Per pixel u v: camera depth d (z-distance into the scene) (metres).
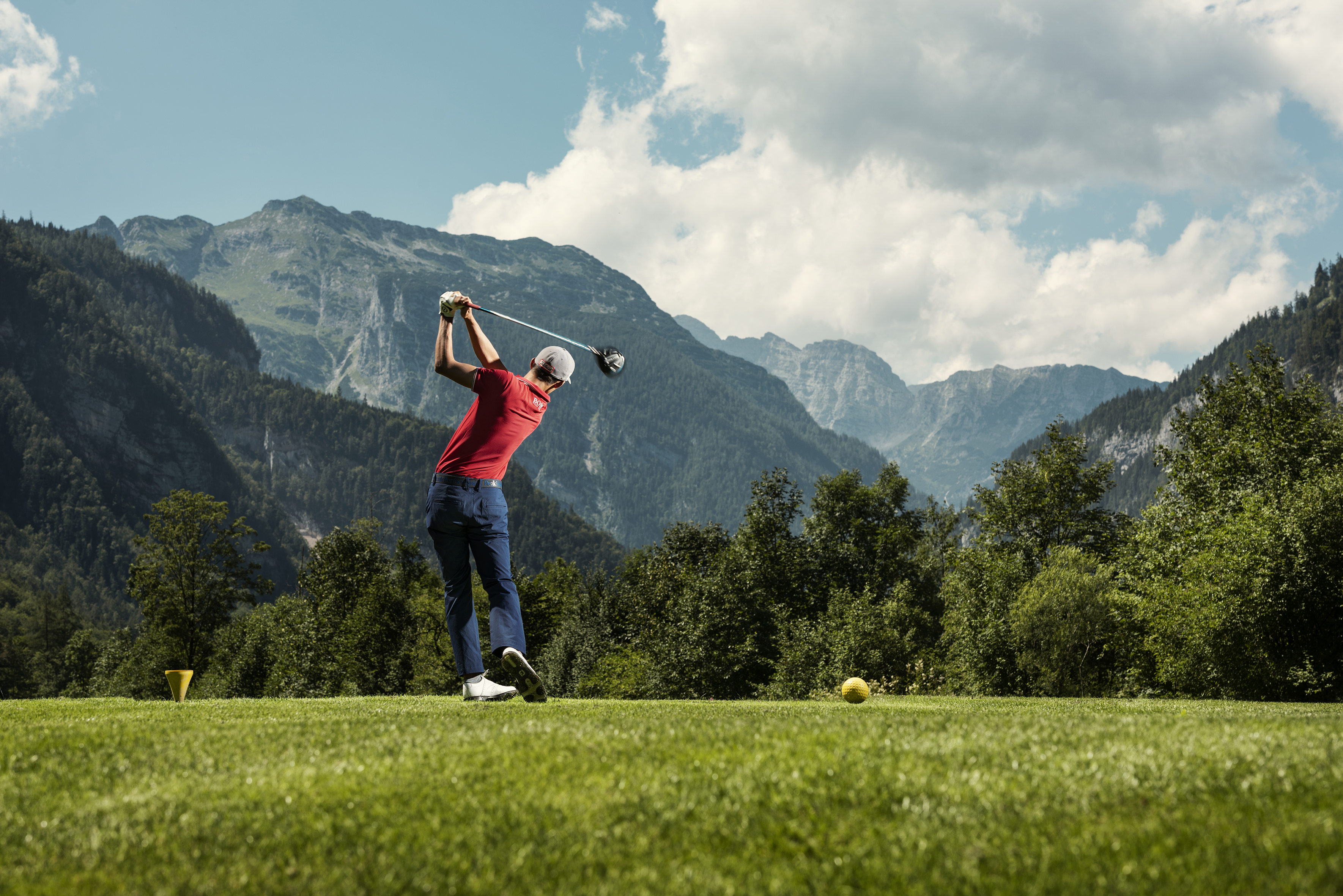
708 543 58.59
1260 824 2.53
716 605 44.25
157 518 50.66
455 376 6.68
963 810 2.78
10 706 9.01
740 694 43.44
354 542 65.56
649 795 3.00
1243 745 3.50
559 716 5.57
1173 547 27.38
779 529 51.94
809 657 40.19
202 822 2.87
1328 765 3.10
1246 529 22.77
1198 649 23.03
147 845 2.67
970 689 34.78
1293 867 2.22
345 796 3.08
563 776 3.26
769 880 2.31
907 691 36.44
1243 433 30.59
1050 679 31.09
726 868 2.41
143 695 63.25
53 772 3.53
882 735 3.94
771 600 47.22
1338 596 21.31
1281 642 21.86
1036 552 40.66
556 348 6.98
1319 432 29.61
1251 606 21.72
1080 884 2.21
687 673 43.41
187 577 50.72
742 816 2.79
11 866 2.54
